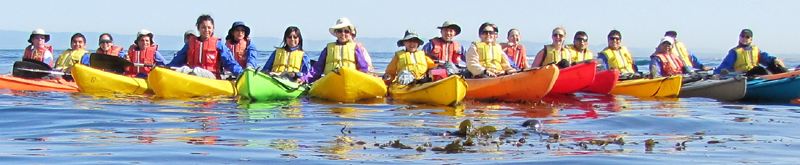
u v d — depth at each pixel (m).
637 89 14.29
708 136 8.27
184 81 12.64
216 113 10.45
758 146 7.52
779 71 16.52
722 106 12.26
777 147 7.46
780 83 13.27
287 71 13.52
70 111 10.38
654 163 6.53
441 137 8.02
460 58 16.20
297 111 10.82
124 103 11.69
